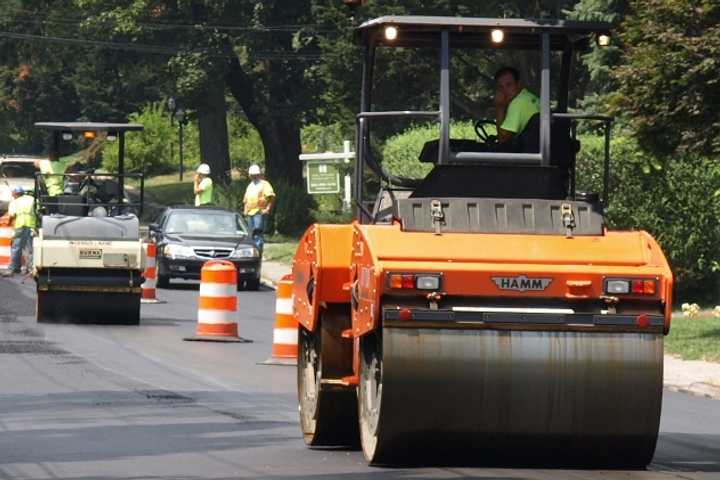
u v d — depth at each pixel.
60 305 71.12
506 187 33.41
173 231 104.69
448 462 33.03
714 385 52.47
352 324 33.56
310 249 35.66
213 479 31.28
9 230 113.38
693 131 62.41
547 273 31.16
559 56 35.66
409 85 93.69
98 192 74.44
